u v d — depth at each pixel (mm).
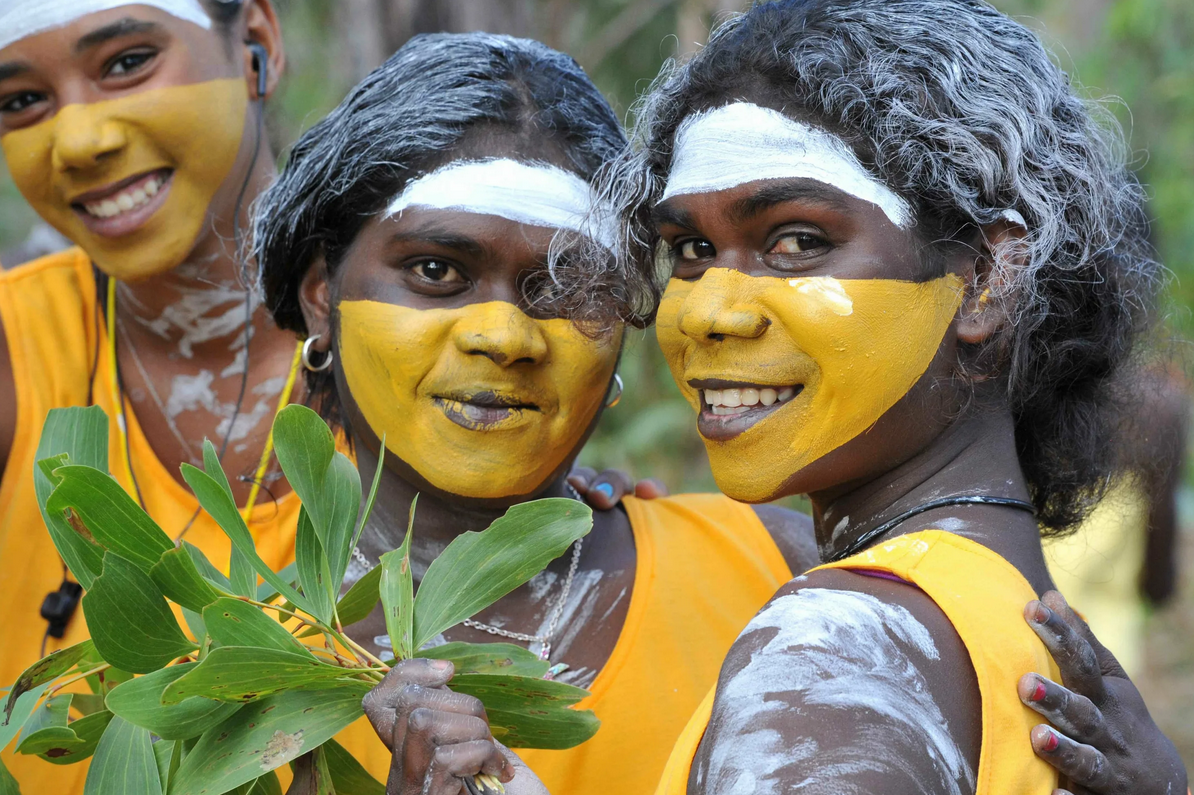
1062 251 2229
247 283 3500
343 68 5977
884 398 2176
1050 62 2344
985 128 2143
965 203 2137
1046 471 2492
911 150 2135
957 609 1863
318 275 2938
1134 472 2914
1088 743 1921
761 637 1827
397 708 1827
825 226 2150
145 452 3564
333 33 6328
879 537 2221
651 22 6664
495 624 2889
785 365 2182
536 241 2664
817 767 1624
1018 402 2330
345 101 2830
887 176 2145
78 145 3344
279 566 3383
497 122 2711
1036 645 1912
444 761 1733
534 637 2881
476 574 2104
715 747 1741
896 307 2150
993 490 2209
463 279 2707
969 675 1818
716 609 3002
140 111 3389
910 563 1964
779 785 1622
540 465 2773
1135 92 7973
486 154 2689
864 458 2219
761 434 2229
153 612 2053
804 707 1690
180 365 3645
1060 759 1843
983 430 2264
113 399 3600
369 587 2221
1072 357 2350
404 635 2062
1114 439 2691
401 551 2148
